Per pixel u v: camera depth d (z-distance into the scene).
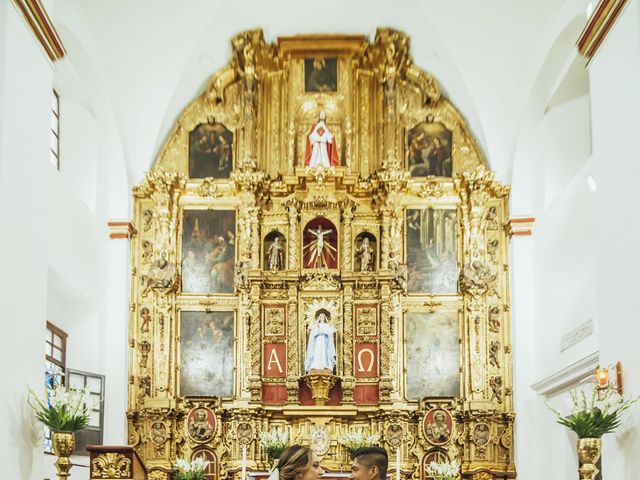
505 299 23.02
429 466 22.00
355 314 23.16
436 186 23.53
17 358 13.09
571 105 21.89
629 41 13.55
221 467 22.33
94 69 20.95
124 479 14.63
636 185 13.21
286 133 23.97
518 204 22.89
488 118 22.92
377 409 22.53
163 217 23.16
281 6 22.73
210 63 23.53
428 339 23.08
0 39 12.79
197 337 23.06
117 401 21.95
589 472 13.71
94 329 21.77
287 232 23.44
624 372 13.67
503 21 21.42
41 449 13.84
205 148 23.94
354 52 24.08
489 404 22.39
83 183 21.81
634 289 13.26
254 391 22.64
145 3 21.02
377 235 23.48
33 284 13.85
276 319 23.22
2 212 12.63
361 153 23.89
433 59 23.41
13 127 13.14
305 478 7.39
